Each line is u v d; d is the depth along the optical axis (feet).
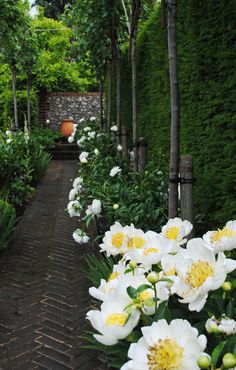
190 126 11.28
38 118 45.57
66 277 11.54
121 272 4.55
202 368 2.90
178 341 3.10
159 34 15.12
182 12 11.66
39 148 28.12
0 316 9.36
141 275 4.09
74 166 34.17
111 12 19.89
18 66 32.55
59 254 13.44
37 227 16.83
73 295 10.36
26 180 21.54
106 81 32.30
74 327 8.80
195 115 10.96
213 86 9.62
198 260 3.68
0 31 20.88
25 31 29.50
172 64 8.91
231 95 9.03
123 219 10.16
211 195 9.78
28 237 15.44
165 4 9.23
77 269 12.09
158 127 15.76
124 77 24.80
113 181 13.07
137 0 13.66
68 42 49.67
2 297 10.36
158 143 15.79
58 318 9.20
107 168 15.11
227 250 4.30
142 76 18.69
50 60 49.16
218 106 9.54
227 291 3.59
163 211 10.22
